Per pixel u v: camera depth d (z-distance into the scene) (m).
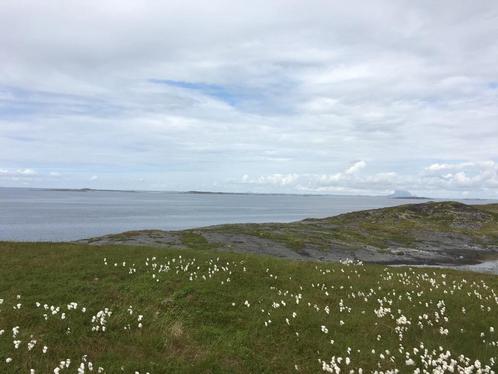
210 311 17.20
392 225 98.75
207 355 13.53
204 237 56.78
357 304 19.92
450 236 87.69
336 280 23.67
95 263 23.17
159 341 14.15
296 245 61.41
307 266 26.61
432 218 109.00
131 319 15.63
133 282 19.88
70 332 14.16
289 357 14.05
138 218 159.38
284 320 16.72
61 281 19.41
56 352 12.77
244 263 25.12
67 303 16.78
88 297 17.50
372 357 14.38
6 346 12.61
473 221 106.19
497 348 15.54
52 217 150.12
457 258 68.88
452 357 14.72
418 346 15.56
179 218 165.88
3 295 17.22
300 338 15.41
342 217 114.38
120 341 14.04
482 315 19.14
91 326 14.86
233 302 18.34
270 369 13.23
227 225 78.38
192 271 22.66
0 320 14.41
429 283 24.80
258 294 19.67
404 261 62.81
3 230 102.19
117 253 26.23
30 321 14.68
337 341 15.44
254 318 16.73
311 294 20.72
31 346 12.60
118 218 156.50
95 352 13.08
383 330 16.83
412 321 18.05
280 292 20.17
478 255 72.94
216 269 22.83
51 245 29.12
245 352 14.06
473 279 27.56
